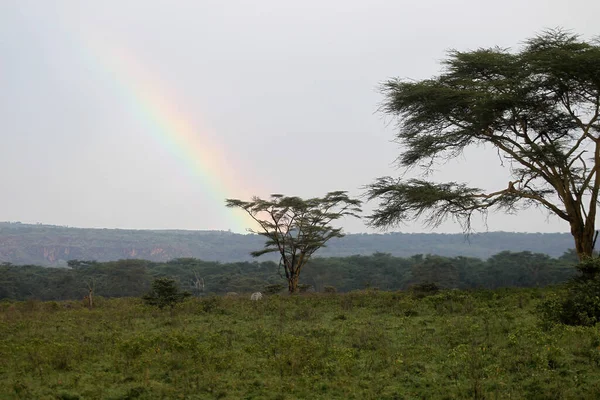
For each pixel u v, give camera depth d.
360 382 10.68
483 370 10.90
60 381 11.18
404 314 19.45
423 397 9.77
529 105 24.42
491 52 25.50
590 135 24.59
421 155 26.69
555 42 24.62
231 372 11.71
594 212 24.70
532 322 15.79
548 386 9.80
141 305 26.45
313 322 18.72
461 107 25.09
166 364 12.36
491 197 25.95
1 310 26.69
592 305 15.12
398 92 25.66
